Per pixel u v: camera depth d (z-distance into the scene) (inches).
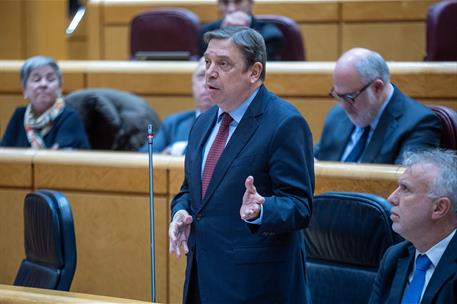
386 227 198.1
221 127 185.6
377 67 253.0
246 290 176.9
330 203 206.4
